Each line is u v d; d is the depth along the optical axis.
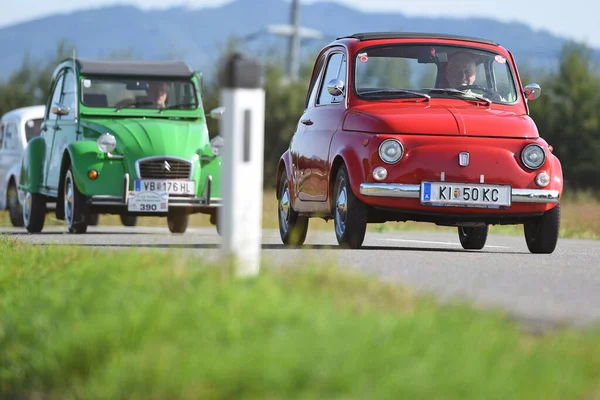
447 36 39.44
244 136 20.58
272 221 68.50
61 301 19.36
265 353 14.02
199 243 40.34
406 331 14.74
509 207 34.28
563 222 70.50
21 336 18.50
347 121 35.91
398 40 38.59
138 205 48.94
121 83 53.16
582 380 13.39
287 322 15.66
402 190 33.72
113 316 17.14
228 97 20.58
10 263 26.78
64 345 16.77
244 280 18.89
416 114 35.00
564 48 166.62
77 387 15.56
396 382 12.80
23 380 17.16
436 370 13.17
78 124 51.53
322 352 13.80
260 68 20.61
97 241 41.66
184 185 49.44
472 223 35.03
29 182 54.84
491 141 34.44
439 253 32.97
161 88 53.50
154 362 14.65
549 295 20.94
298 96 171.12
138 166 48.97
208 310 16.41
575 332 15.54
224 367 13.88
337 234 35.59
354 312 16.34
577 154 162.12
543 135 163.00
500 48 39.72
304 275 19.61
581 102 162.62
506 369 13.32
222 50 172.38
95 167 48.78
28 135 69.88
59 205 51.84
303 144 39.22
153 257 22.78
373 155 33.88
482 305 17.91
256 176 20.73
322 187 36.78
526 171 34.41
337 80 36.97
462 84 38.31
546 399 12.76
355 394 12.80
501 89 38.66
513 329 15.95
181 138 50.03
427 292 18.94
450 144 34.09
